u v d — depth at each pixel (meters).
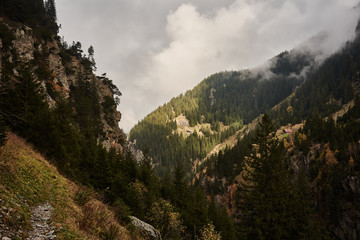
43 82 58.84
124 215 15.95
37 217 8.48
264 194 25.08
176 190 48.69
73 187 16.48
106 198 22.33
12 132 24.58
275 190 24.69
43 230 7.63
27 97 33.56
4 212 6.89
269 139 28.38
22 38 57.28
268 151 29.22
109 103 96.38
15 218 7.07
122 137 100.38
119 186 25.78
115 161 46.47
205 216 38.91
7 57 49.44
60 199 11.69
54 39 79.12
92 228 10.49
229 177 110.06
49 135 27.30
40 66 61.84
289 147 107.94
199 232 37.06
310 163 86.69
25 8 67.50
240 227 25.98
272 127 28.58
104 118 91.38
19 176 10.98
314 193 76.75
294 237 22.31
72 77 81.19
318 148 91.50
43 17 81.38
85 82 88.75
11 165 11.43
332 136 88.75
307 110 192.38
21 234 6.54
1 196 7.73
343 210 65.44
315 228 32.72
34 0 77.25
